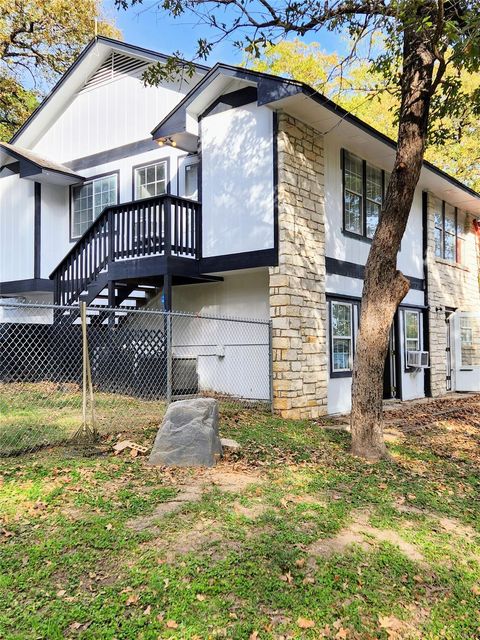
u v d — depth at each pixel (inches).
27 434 242.8
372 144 410.0
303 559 138.6
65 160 527.5
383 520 171.8
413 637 115.3
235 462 220.5
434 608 126.6
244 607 117.6
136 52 461.4
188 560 132.9
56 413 293.0
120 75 483.8
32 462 202.2
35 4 796.0
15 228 536.1
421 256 528.4
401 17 217.6
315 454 248.2
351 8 253.3
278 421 313.9
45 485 176.9
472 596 133.0
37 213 517.0
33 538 140.3
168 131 382.0
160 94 456.1
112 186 488.7
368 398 252.4
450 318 589.3
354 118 356.2
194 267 370.9
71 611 111.3
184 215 378.3
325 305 372.8
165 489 179.9
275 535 150.4
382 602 125.7
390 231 250.1
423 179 494.6
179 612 113.8
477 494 209.9
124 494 173.0
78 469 195.3
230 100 361.7
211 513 161.3
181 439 213.3
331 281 388.5
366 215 438.0
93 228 396.8
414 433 328.8
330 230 390.0
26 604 113.0
